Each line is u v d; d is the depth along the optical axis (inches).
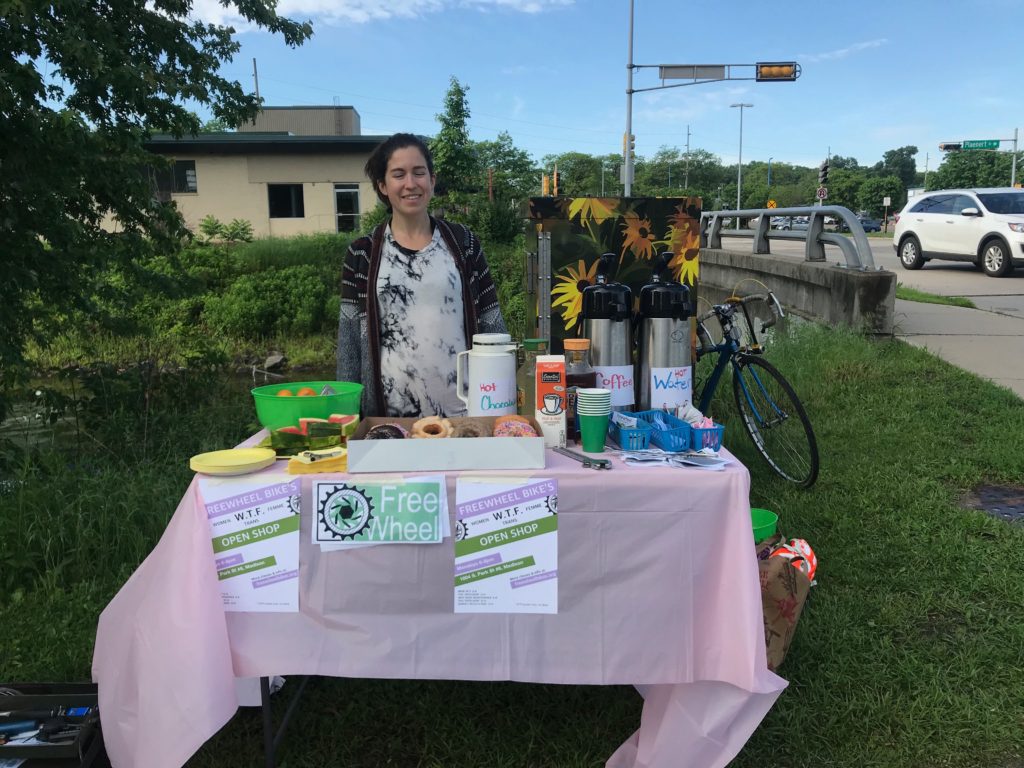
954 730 88.7
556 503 70.0
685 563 70.3
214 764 86.0
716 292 450.0
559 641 71.1
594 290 81.7
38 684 87.2
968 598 117.0
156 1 213.9
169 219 211.0
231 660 71.2
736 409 196.1
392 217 101.2
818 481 164.1
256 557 70.9
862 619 112.0
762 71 874.1
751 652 67.9
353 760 86.4
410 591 70.9
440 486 69.7
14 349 181.2
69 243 182.2
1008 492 158.4
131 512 139.0
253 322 505.7
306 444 75.7
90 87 186.5
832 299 295.7
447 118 824.3
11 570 129.6
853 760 84.9
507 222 775.1
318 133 1208.2
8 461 165.2
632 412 84.0
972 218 483.5
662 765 71.4
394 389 99.8
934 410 204.8
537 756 86.4
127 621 71.4
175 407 230.1
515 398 84.0
